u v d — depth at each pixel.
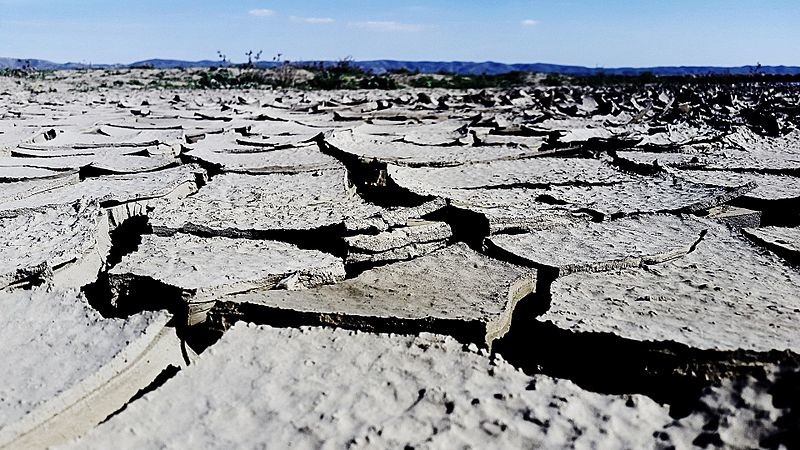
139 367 2.41
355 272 3.54
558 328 2.58
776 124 8.52
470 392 2.15
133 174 5.73
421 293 3.00
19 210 4.29
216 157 6.61
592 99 14.97
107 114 11.59
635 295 2.94
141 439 1.98
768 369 1.99
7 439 1.98
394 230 3.80
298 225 3.88
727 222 4.34
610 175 5.65
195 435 2.00
